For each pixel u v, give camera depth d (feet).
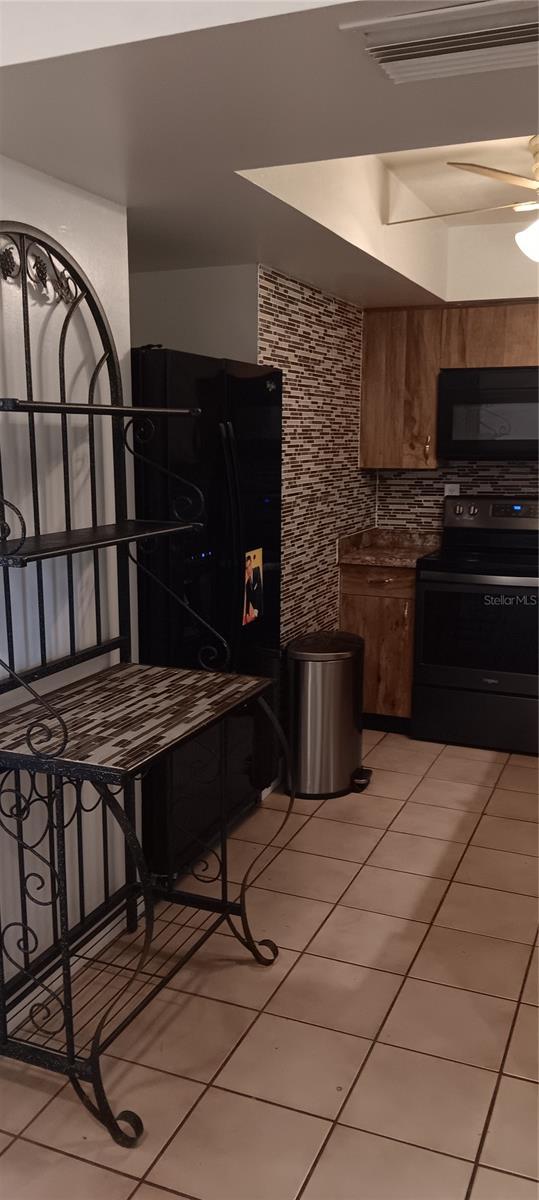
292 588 12.96
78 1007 7.83
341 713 11.96
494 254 13.79
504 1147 6.36
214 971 8.38
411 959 8.54
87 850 8.55
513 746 13.93
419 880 9.99
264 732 11.57
